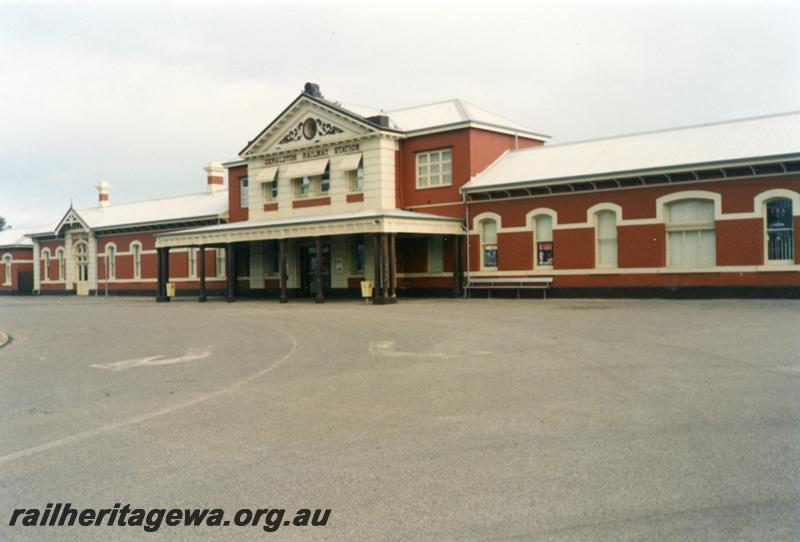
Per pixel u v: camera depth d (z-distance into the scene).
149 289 50.28
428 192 34.72
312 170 37.28
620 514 5.31
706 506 5.42
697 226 26.56
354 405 9.38
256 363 13.55
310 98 37.19
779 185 24.52
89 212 56.97
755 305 22.09
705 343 13.65
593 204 28.98
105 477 6.72
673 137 29.41
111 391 11.25
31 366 14.53
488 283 32.09
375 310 25.78
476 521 5.28
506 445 7.19
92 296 53.19
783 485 5.80
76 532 5.48
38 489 6.45
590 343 14.27
